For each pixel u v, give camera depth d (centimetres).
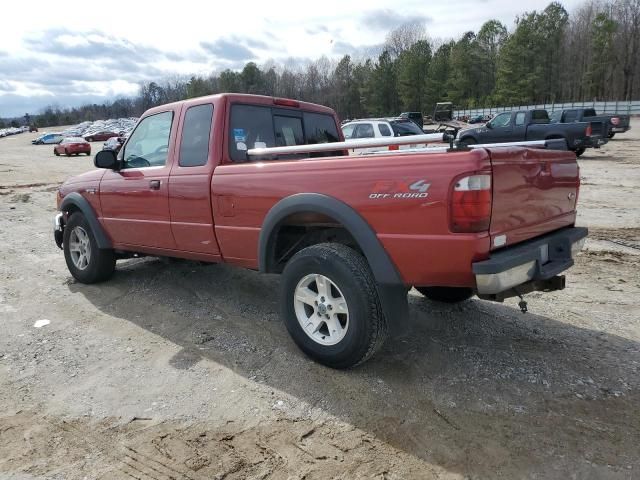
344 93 9812
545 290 351
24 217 1065
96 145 5238
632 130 3456
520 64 7531
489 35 8850
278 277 581
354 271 332
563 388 333
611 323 438
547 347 392
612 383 338
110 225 527
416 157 309
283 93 10481
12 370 373
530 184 333
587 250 684
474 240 291
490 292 299
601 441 279
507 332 421
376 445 280
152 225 478
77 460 273
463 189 290
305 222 375
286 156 469
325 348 356
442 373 355
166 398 332
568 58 8206
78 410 320
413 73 8394
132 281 578
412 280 317
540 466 261
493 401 319
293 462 268
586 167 1605
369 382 344
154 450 280
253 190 385
